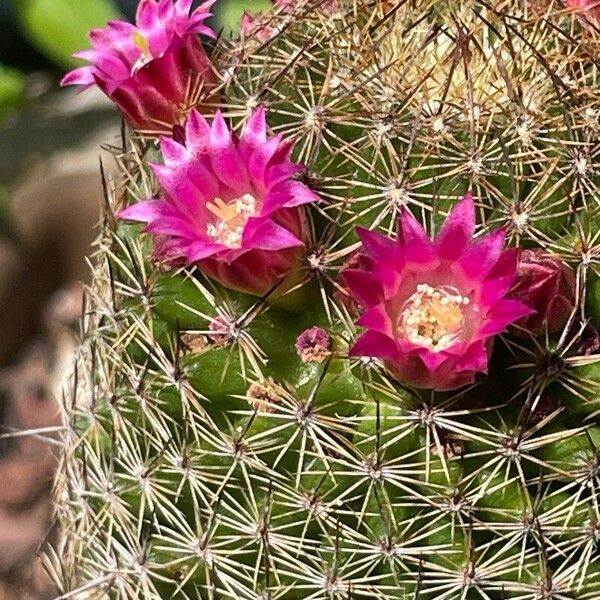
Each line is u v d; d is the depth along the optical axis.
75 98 0.43
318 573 0.21
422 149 0.21
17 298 0.40
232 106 0.22
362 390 0.21
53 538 0.29
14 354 0.40
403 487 0.20
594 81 0.21
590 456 0.20
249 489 0.21
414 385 0.20
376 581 0.21
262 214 0.20
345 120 0.21
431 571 0.21
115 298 0.22
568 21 0.22
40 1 0.33
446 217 0.20
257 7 0.31
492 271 0.20
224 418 0.21
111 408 0.22
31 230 0.40
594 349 0.20
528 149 0.21
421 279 0.20
